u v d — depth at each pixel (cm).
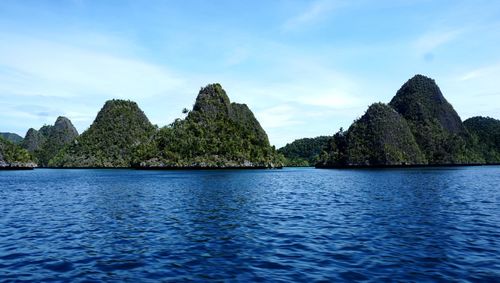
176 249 2012
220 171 16388
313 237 2288
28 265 1722
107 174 13538
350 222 2806
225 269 1634
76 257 1855
